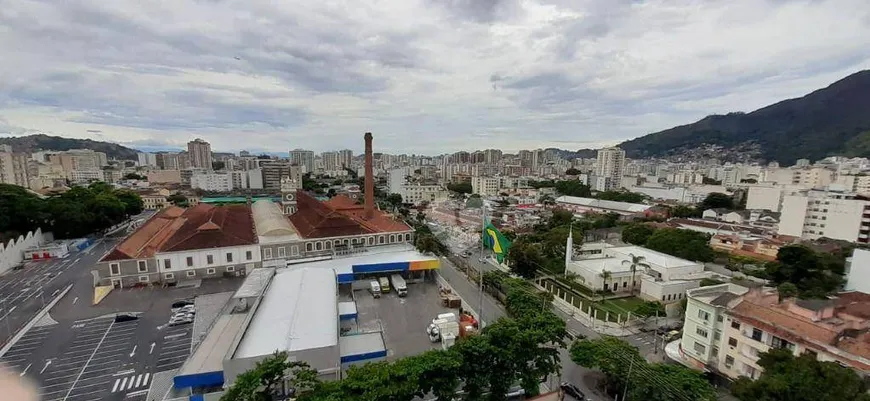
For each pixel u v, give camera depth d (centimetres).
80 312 6181
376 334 5178
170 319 5906
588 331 5947
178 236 8206
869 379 3139
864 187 15438
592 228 13375
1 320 5834
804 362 3212
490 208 17538
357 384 3203
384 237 9419
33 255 9081
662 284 7038
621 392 4141
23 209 9794
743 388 3391
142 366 4675
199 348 4419
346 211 11781
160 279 7431
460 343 3900
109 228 12506
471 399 3762
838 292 6328
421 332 5734
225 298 6781
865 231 10300
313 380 3281
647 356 5212
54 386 4259
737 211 15238
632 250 9400
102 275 7125
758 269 8638
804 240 10369
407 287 7675
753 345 4047
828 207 10912
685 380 3644
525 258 8406
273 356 3747
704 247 8900
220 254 7831
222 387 4006
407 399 3359
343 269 7419
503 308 6725
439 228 13875
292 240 8475
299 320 4800
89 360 4788
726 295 4569
